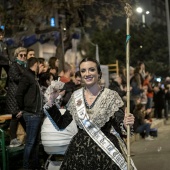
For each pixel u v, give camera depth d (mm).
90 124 3465
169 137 11195
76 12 14625
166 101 16938
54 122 3824
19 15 13844
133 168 3537
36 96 5938
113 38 28094
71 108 3617
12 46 14031
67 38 15094
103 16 15273
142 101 11711
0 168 6105
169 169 6953
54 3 13672
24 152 5934
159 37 30234
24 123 6684
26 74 5895
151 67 28031
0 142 6281
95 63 3578
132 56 27875
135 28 28688
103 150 3438
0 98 7914
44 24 16156
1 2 14320
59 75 7445
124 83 12180
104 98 3510
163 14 43969
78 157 3473
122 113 3484
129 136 3385
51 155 5691
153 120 14914
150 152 8805
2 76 8852
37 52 19859
